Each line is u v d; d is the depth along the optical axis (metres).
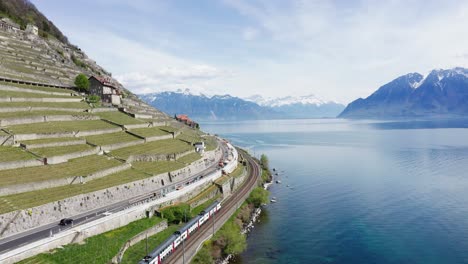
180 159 156.75
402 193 166.38
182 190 125.25
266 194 146.75
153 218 105.75
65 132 133.62
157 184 127.94
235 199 144.38
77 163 118.44
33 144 115.81
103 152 134.88
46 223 87.88
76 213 96.00
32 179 97.38
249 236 118.50
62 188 100.50
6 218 79.81
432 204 148.75
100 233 90.31
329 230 123.00
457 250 106.25
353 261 100.62
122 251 84.81
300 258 102.56
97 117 173.25
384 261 100.50
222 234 105.88
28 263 69.75
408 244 111.06
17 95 156.62
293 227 126.00
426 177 197.75
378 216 136.00
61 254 75.69
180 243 96.94
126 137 159.75
